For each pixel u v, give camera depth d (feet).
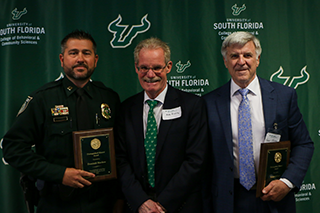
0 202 6.73
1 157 6.73
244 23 7.38
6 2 6.89
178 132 4.59
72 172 4.26
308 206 7.42
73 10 6.95
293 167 4.50
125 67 7.08
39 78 6.89
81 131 4.41
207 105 5.12
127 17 7.05
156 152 4.52
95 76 6.98
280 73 7.48
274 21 7.48
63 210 4.47
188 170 4.41
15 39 6.82
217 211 4.77
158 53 4.47
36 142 4.72
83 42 4.76
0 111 6.81
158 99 4.80
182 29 7.20
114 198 5.09
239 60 4.56
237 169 4.71
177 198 4.30
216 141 4.83
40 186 4.57
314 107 7.55
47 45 6.91
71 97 4.80
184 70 7.22
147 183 4.59
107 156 4.56
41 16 6.89
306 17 7.57
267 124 4.56
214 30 7.27
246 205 4.58
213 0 7.27
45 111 4.58
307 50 7.55
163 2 7.12
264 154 4.30
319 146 7.52
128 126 4.84
